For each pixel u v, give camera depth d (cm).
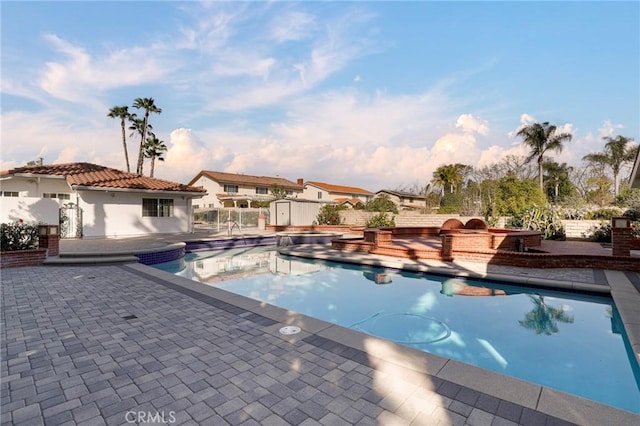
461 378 291
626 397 346
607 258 842
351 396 265
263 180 4531
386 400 258
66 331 422
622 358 434
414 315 621
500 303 675
